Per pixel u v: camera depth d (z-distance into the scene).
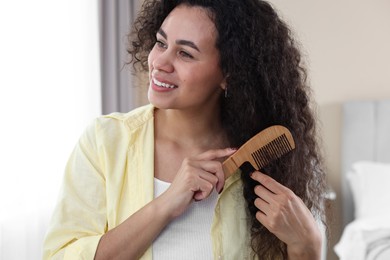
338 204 3.67
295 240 1.08
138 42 1.26
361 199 3.35
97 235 1.08
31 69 2.46
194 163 1.06
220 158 1.17
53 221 1.11
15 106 2.37
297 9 3.61
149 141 1.16
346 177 3.61
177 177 1.07
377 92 3.62
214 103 1.17
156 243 1.08
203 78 1.07
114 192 1.12
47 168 2.58
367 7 3.58
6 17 2.32
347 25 3.60
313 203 1.23
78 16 2.77
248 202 1.14
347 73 3.63
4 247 2.32
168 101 1.06
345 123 3.62
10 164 2.35
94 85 2.91
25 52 2.42
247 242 1.13
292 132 1.17
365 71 3.62
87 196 1.12
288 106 1.17
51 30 2.59
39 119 2.51
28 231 2.47
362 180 3.40
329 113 3.67
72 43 2.74
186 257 1.08
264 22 1.14
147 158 1.14
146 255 1.07
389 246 2.73
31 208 2.47
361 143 3.58
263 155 1.09
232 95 1.14
